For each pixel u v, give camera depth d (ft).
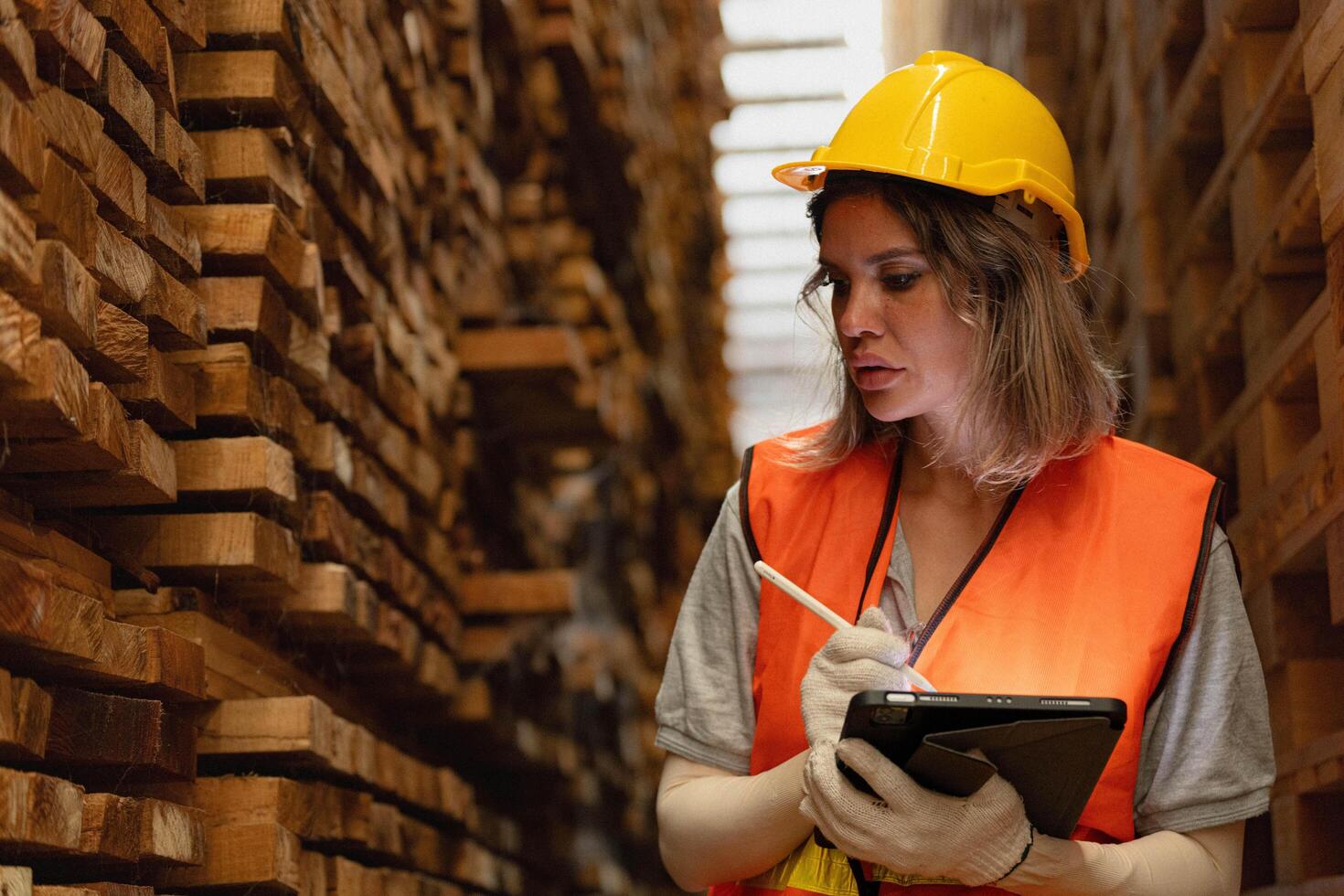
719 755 6.59
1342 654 9.00
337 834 8.18
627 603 23.70
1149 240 12.74
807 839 6.20
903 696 5.08
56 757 5.79
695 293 33.81
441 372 12.01
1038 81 19.10
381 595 10.06
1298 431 9.19
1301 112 8.98
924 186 6.26
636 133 21.35
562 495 19.79
